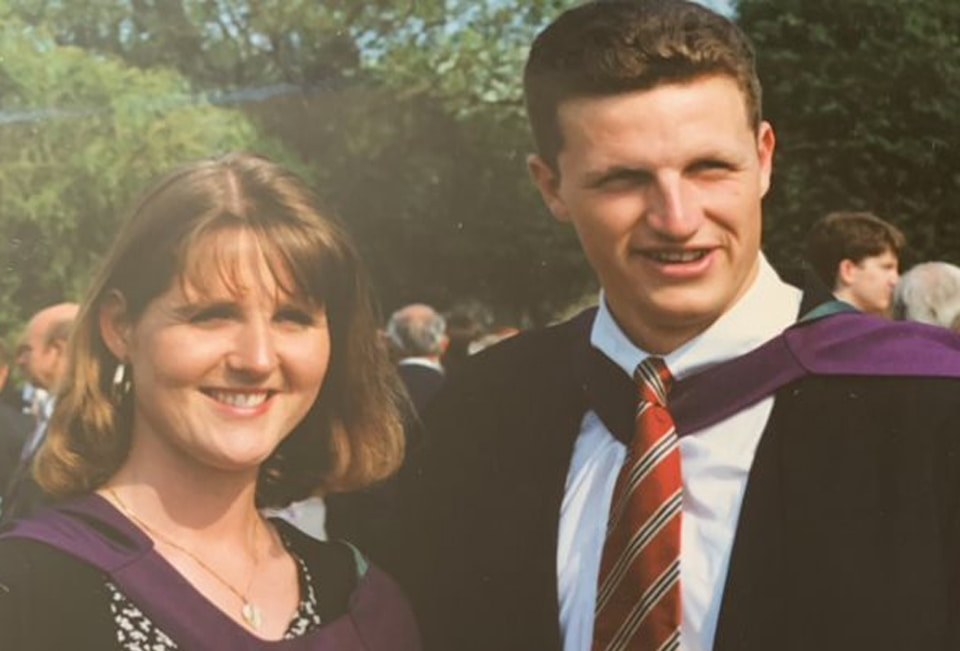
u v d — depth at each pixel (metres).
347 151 13.84
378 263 14.40
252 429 1.93
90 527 1.89
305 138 13.13
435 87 14.46
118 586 1.84
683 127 1.93
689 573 1.97
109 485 1.99
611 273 2.01
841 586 1.89
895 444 1.93
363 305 2.08
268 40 12.70
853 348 2.01
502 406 2.24
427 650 2.20
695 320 2.00
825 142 10.04
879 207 10.19
